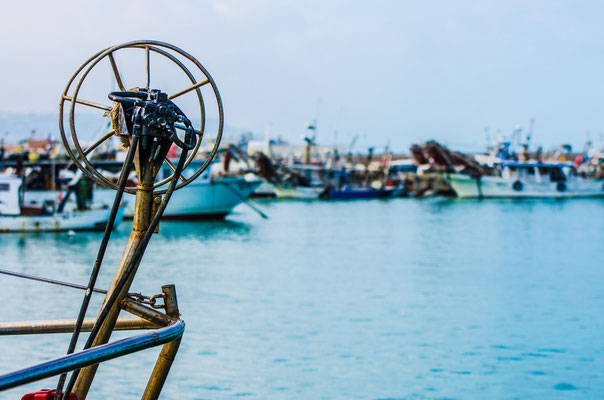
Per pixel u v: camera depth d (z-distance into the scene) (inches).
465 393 721.0
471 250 1854.1
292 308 1079.6
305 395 697.0
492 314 1059.9
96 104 257.4
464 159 4114.2
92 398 666.8
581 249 1883.6
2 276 1243.8
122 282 249.0
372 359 816.9
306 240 2031.3
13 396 683.4
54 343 828.0
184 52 254.8
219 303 1106.1
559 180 4148.6
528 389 735.7
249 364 785.6
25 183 2178.9
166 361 261.4
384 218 2874.0
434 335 934.4
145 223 255.9
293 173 4335.6
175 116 247.4
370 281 1338.6
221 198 2463.1
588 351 865.5
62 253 1609.3
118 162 1990.7
